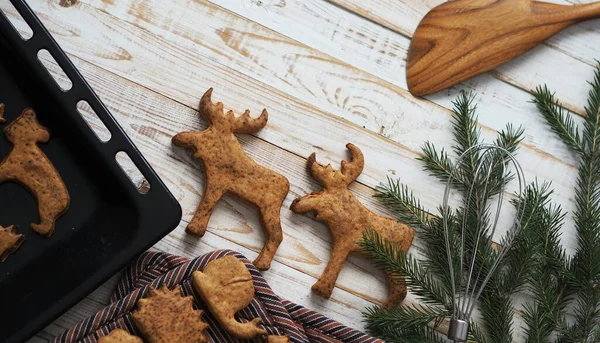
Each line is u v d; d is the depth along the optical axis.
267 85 0.60
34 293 0.54
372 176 0.61
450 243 0.59
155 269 0.57
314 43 0.60
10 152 0.55
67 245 0.55
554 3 0.62
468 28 0.61
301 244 0.60
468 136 0.60
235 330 0.55
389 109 0.61
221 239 0.59
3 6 0.57
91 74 0.58
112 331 0.54
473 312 0.61
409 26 0.61
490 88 0.62
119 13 0.58
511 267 0.59
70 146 0.56
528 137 0.63
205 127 0.59
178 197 0.58
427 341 0.58
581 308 0.61
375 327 0.59
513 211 0.62
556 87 0.63
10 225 0.55
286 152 0.60
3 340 0.53
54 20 0.58
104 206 0.56
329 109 0.61
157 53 0.59
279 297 0.58
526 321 0.59
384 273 0.60
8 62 0.55
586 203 0.60
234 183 0.58
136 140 0.58
